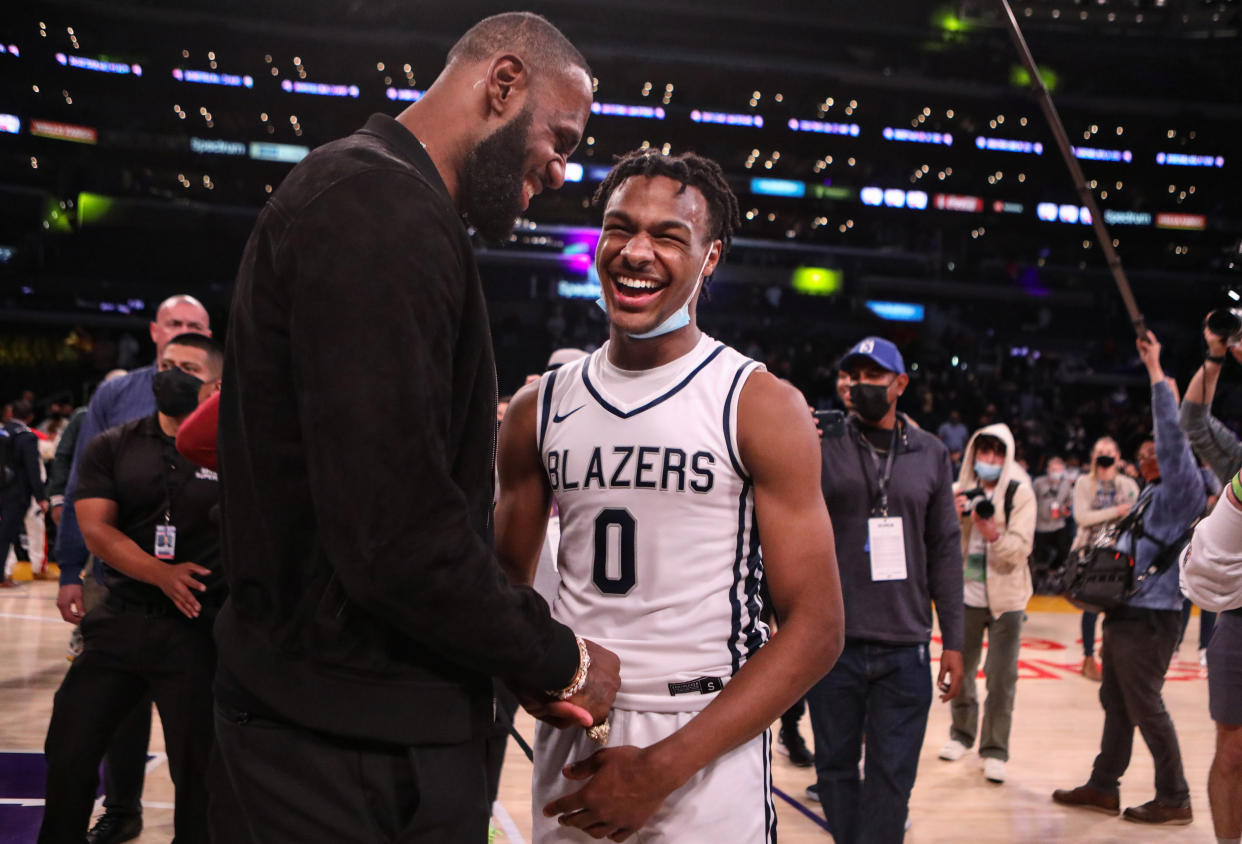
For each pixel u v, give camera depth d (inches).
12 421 329.1
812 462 59.9
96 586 140.4
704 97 1192.8
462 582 46.8
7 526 328.8
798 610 58.4
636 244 59.2
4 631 269.1
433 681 51.1
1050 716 227.6
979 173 1250.6
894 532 117.3
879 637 115.1
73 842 101.1
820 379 937.5
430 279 47.3
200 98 1118.4
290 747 50.4
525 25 56.9
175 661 100.7
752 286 1151.0
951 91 1197.1
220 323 1022.4
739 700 56.2
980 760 192.9
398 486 45.3
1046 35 1184.8
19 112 1072.8
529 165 57.4
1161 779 157.8
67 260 1061.8
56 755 100.1
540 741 64.9
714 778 59.9
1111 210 1261.1
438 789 50.9
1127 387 1016.2
